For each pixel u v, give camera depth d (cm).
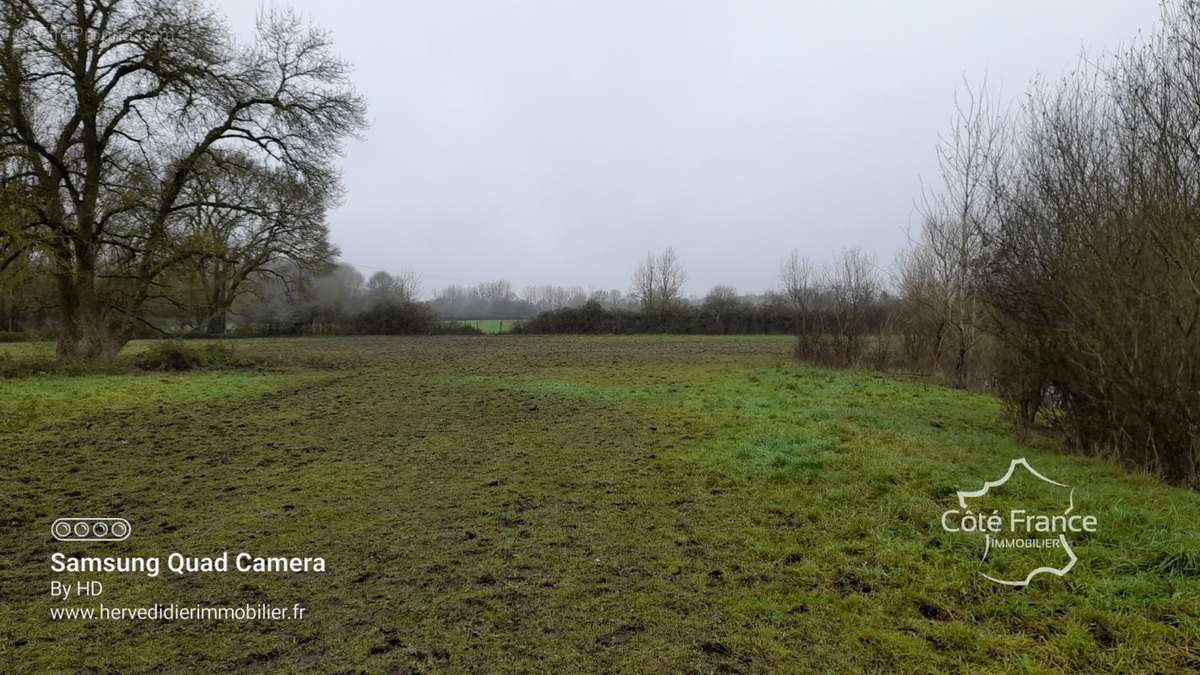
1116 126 702
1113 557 422
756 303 4844
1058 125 766
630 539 489
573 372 1922
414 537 497
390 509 570
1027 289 795
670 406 1154
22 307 2348
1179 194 617
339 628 353
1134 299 659
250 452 805
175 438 893
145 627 356
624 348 3216
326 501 595
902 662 313
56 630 353
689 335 4569
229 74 1847
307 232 2281
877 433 840
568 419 1042
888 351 2011
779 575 417
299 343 3612
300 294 3116
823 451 737
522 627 351
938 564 426
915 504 541
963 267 1552
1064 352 744
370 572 430
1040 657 316
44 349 1902
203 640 341
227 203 2012
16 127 1606
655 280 5431
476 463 743
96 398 1248
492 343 3672
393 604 382
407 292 4806
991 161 1246
